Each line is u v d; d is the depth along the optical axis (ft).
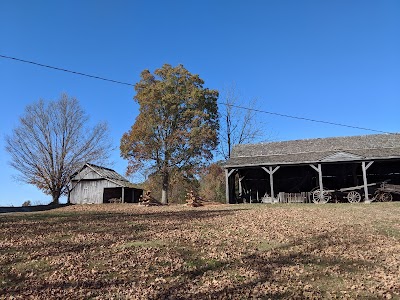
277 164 94.84
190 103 129.70
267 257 32.40
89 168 137.08
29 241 39.32
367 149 98.22
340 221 50.55
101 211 77.30
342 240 38.42
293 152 105.40
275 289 24.82
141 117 128.88
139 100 131.23
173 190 152.25
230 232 42.73
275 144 113.29
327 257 32.14
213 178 155.02
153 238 39.83
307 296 23.62
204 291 24.94
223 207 82.38
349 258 31.71
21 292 25.49
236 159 104.27
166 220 53.83
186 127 128.88
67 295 24.76
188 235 41.22
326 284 25.66
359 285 25.18
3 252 34.86
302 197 94.27
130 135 129.70
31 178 130.11
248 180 111.24
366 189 86.74
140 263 30.94
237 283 26.18
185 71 133.49
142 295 24.41
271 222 49.80
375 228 45.06
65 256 33.19
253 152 109.50
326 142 107.86
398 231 43.32
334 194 92.79
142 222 51.85
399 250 34.40
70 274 28.71
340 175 103.50
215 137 128.98
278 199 96.22
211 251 34.37
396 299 22.76
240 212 64.49
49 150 130.52
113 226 48.32
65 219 57.11
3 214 72.74
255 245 36.58
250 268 29.37
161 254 33.42
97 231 44.55
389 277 26.45
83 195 136.26
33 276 28.63
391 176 99.81
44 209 96.78
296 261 31.01
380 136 105.40
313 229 44.29
